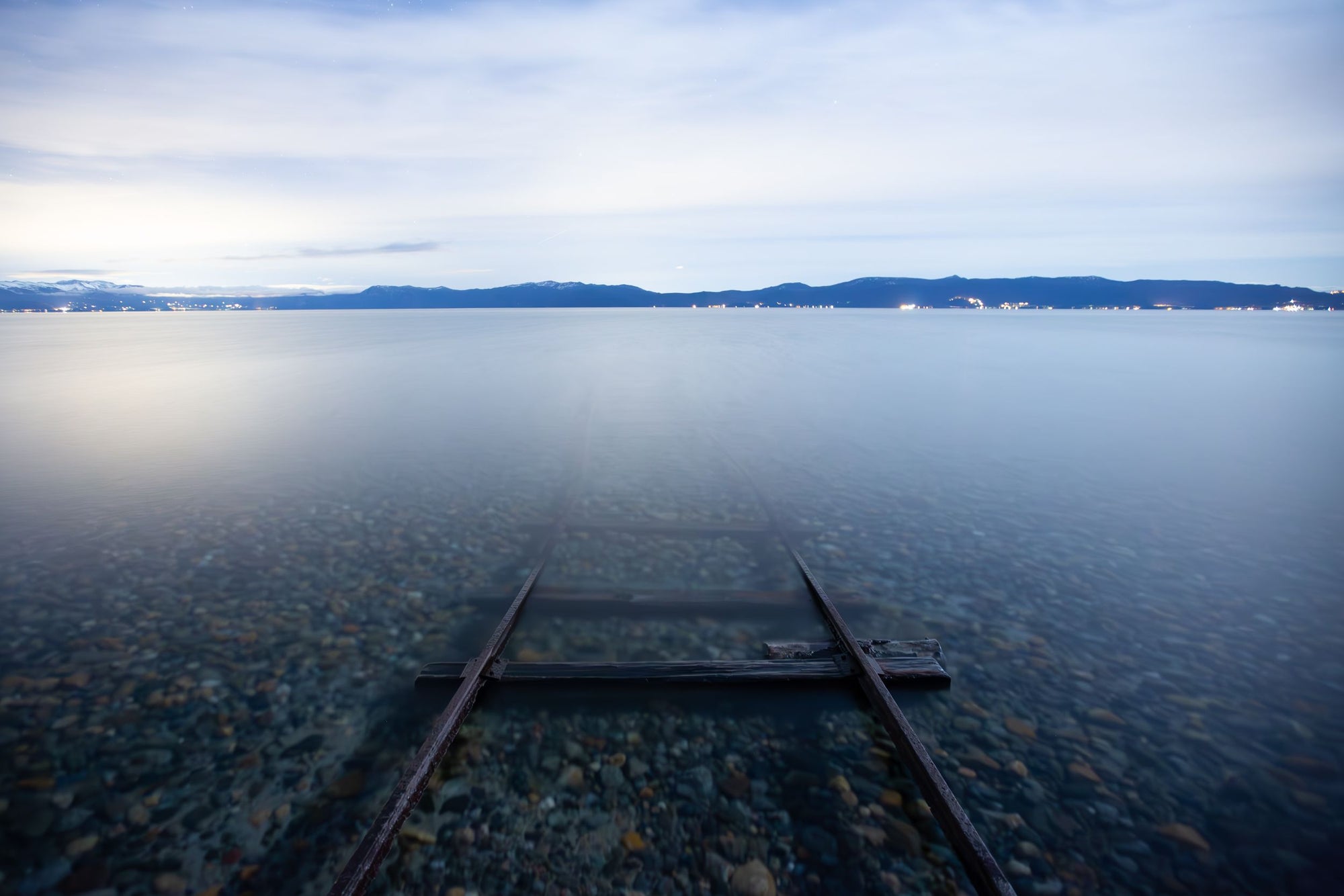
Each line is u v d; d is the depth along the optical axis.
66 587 6.00
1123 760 3.78
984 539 7.48
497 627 4.82
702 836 3.19
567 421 15.77
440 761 3.65
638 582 6.12
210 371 29.38
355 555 6.82
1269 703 4.36
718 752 3.77
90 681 4.47
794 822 3.28
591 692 4.32
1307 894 2.94
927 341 58.44
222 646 4.95
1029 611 5.67
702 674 4.38
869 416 16.77
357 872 2.66
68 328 103.69
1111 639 5.20
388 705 4.23
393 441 13.24
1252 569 6.66
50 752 3.76
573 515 8.11
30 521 7.99
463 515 8.20
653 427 14.93
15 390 22.58
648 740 3.87
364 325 108.12
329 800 3.42
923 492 9.46
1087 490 9.64
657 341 55.53
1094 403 19.39
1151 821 3.34
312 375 27.56
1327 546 7.32
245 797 3.44
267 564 6.59
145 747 3.81
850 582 6.20
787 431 14.55
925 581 6.26
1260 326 113.50
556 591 5.73
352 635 5.12
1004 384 24.62
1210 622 5.50
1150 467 11.16
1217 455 12.18
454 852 3.07
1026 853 3.13
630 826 3.24
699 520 7.93
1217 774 3.67
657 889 2.91
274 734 3.94
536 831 3.20
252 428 14.70
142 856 3.08
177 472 10.60
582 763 3.66
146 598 5.78
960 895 2.88
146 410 17.45
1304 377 27.70
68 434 13.94
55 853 3.09
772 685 4.41
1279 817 3.37
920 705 4.28
